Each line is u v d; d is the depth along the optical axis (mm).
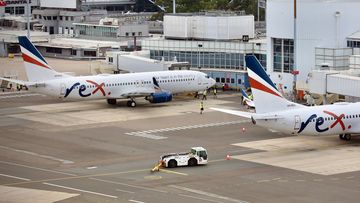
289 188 189500
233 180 197875
